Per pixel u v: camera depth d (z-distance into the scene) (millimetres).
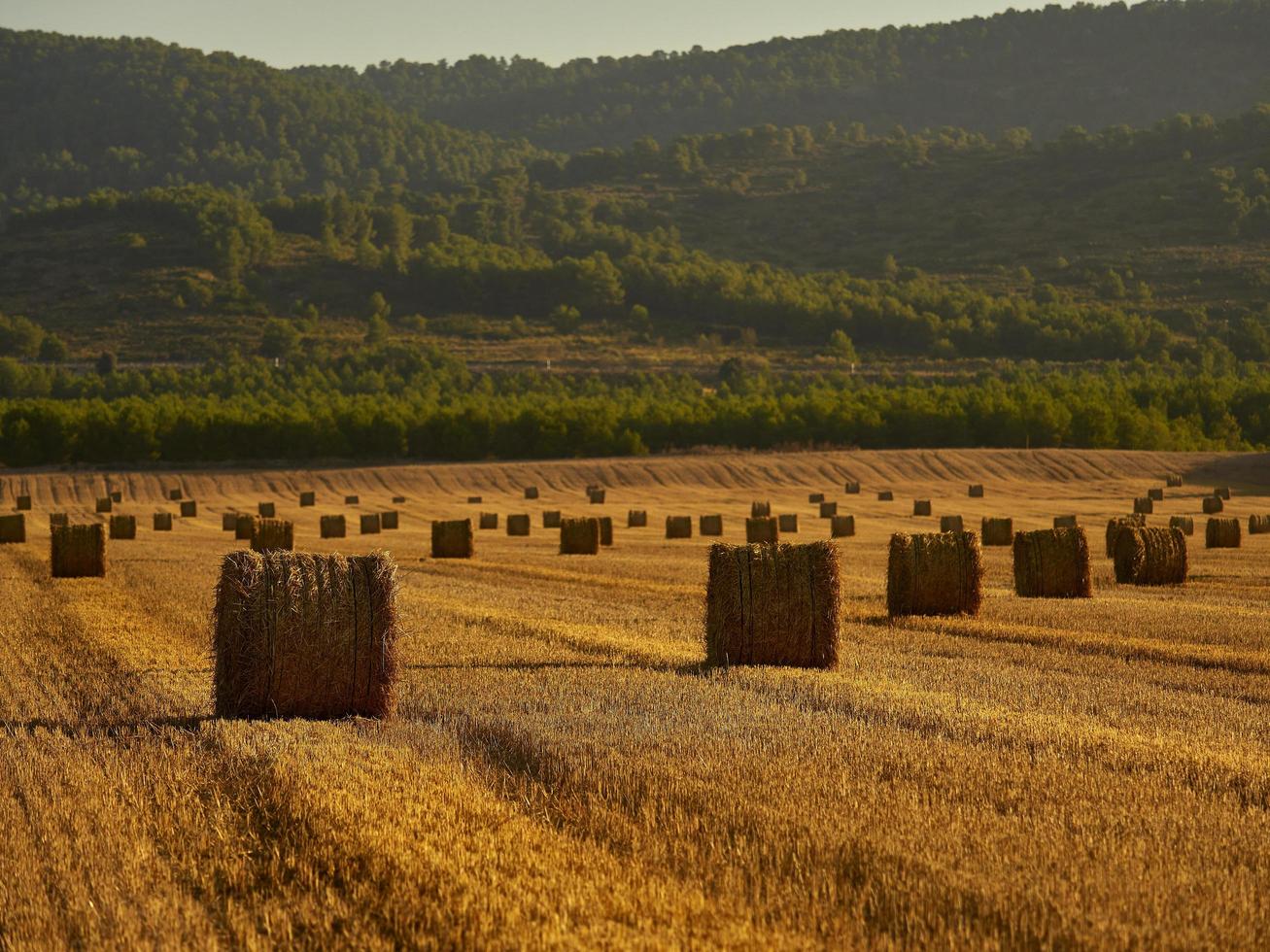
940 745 45625
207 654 70688
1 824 37406
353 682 52562
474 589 113250
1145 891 31297
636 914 30281
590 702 54281
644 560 158250
